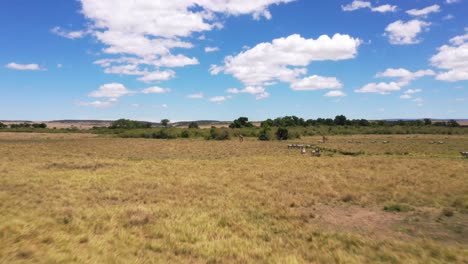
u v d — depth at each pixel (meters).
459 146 53.00
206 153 45.59
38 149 49.28
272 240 10.52
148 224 11.79
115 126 117.00
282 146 57.00
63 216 12.21
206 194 17.61
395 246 9.89
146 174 24.66
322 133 101.69
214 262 8.59
